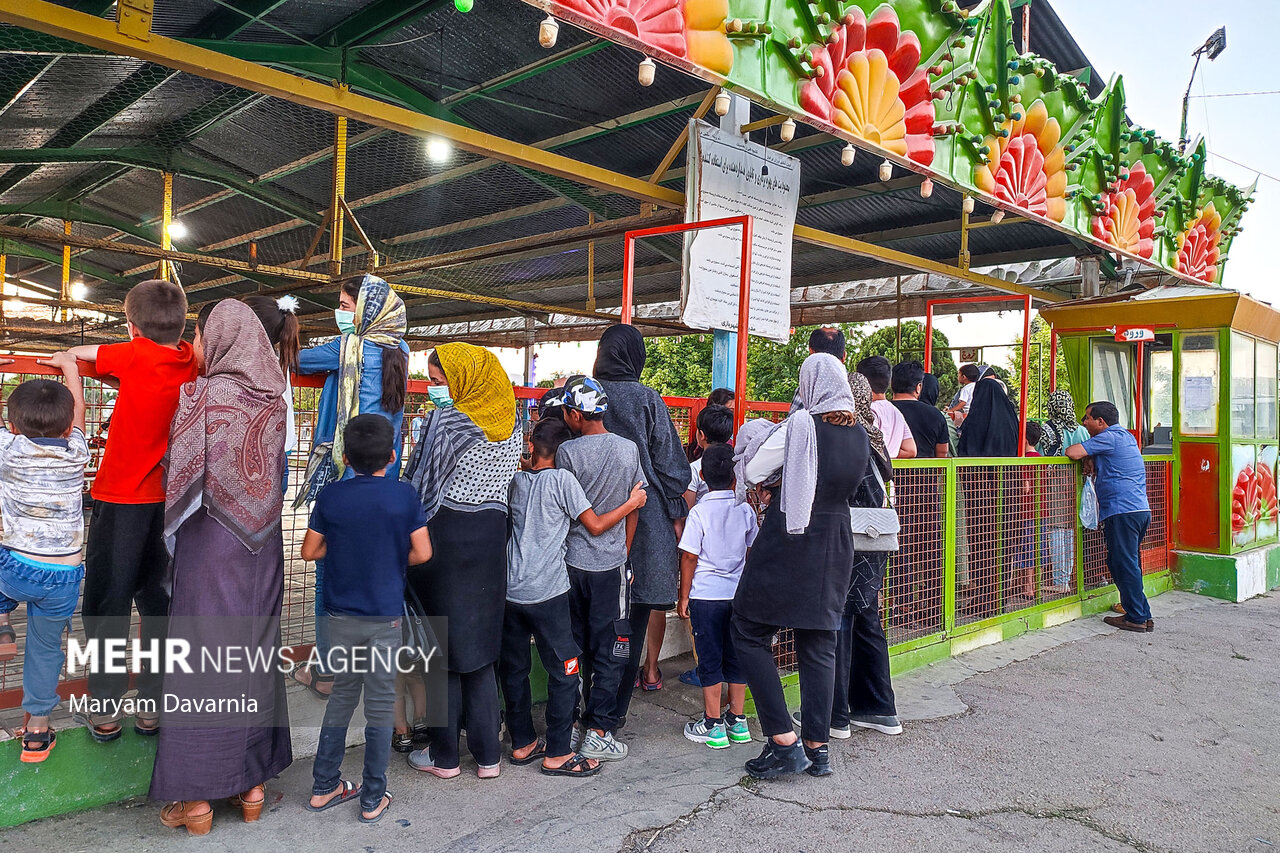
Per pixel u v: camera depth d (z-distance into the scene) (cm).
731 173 527
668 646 486
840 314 1027
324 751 283
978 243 906
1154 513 722
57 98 623
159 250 583
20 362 257
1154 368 788
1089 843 279
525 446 383
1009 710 412
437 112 607
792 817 292
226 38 516
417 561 286
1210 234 881
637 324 856
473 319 1376
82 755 273
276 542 271
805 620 314
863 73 487
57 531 249
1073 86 631
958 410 672
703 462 369
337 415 301
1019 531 575
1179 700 433
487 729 312
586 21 350
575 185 754
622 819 286
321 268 1066
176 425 252
